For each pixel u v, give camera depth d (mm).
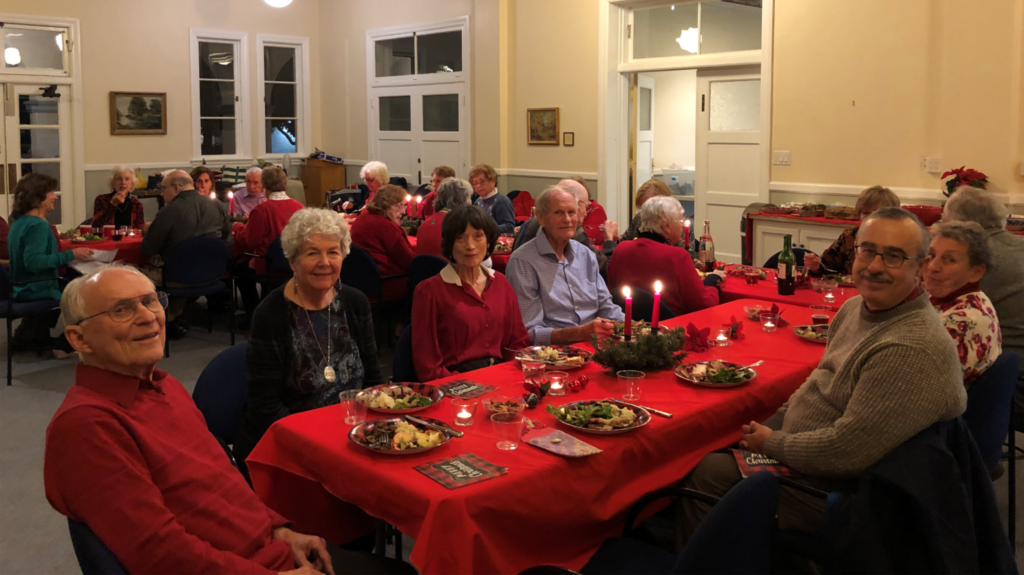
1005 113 5227
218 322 5965
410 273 4426
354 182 10281
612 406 2061
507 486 1672
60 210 8586
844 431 1827
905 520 1728
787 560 2188
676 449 2064
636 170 7953
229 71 9742
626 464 1927
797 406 2109
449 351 2754
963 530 1700
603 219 5832
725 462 2080
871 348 1870
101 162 8789
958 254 2295
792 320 3176
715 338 2846
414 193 9570
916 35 5578
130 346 1494
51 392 4281
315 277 2303
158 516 1415
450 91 8898
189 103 9375
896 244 1845
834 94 6043
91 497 1379
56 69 8445
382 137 9820
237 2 9602
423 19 9031
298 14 10156
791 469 1989
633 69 7402
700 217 7219
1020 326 2871
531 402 2156
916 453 1728
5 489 3129
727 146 6945
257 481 2008
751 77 6684
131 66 8883
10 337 4375
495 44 8289
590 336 2664
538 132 8125
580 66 7684
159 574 1409
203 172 6309
